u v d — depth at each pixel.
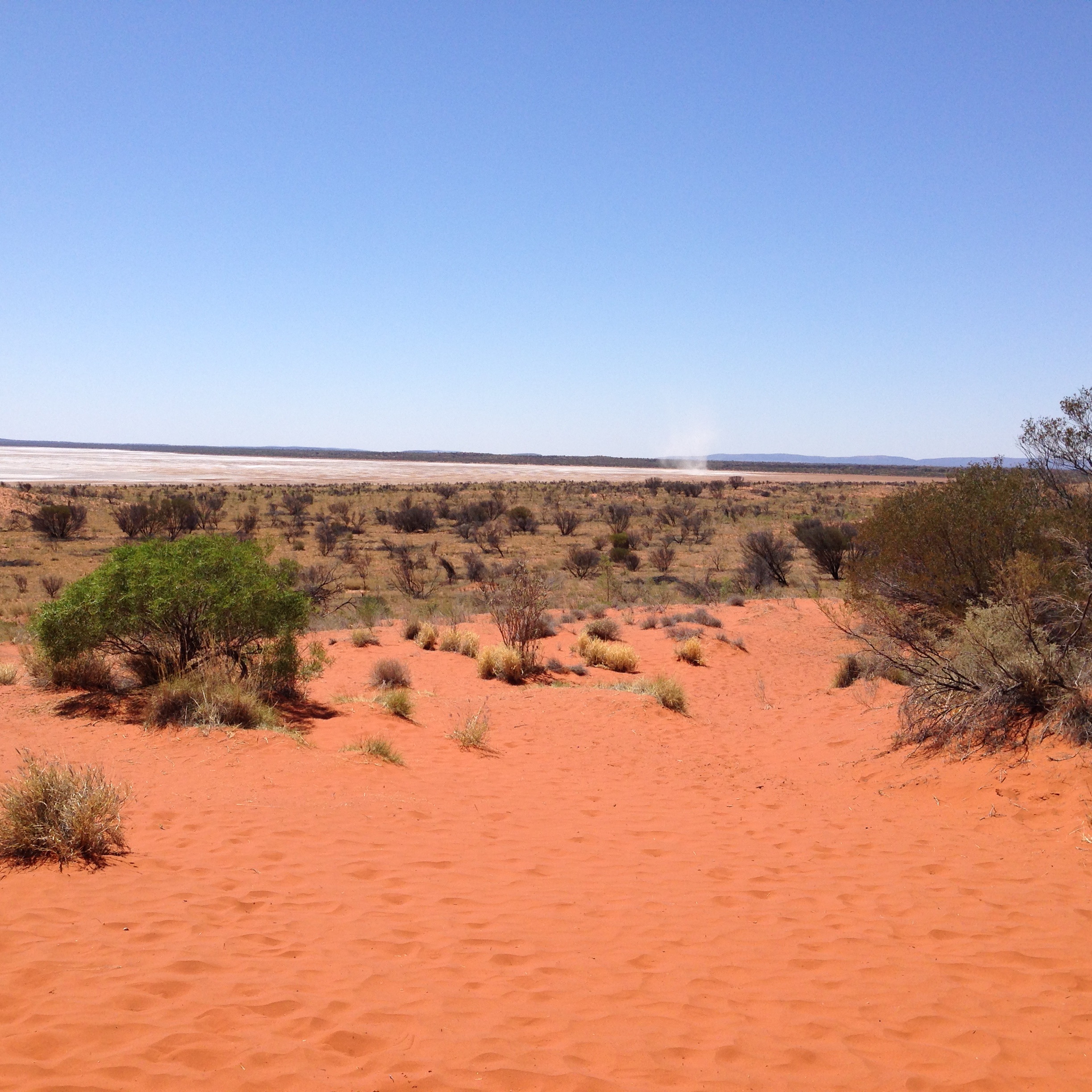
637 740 10.94
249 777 7.87
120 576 10.90
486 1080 3.35
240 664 11.34
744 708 13.33
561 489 104.81
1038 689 7.95
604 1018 3.90
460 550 48.78
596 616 22.16
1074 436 13.89
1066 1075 3.45
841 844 6.66
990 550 12.97
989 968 4.43
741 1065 3.53
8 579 34.34
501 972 4.38
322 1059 3.46
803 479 172.88
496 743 10.48
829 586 29.27
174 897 5.15
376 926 4.91
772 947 4.74
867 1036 3.77
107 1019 3.68
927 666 9.37
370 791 7.82
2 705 10.34
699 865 6.24
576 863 6.27
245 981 4.11
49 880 5.27
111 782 7.44
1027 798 6.91
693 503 86.44
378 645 17.66
